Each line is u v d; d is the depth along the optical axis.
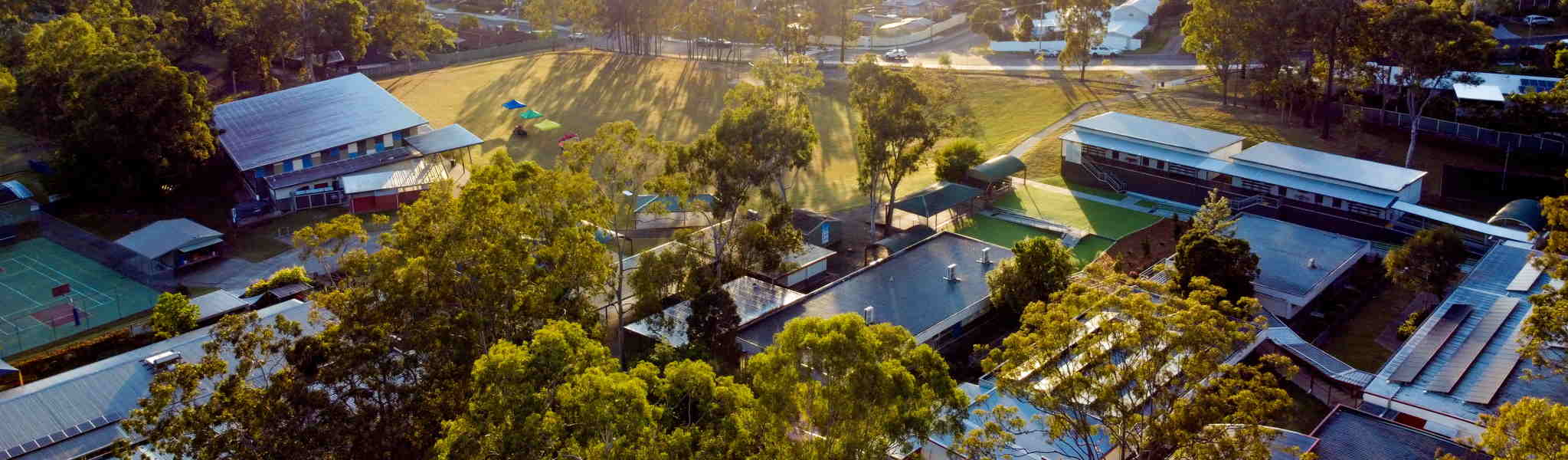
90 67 119.44
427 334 55.09
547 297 62.44
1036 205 114.25
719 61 196.75
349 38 176.50
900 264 90.06
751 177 83.69
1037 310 52.19
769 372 44.16
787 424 44.78
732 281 85.75
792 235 85.94
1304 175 104.31
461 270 60.81
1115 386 47.81
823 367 43.44
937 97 104.38
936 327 77.50
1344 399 68.75
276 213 113.06
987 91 163.62
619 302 74.62
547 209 68.69
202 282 94.50
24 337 83.50
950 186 109.94
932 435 56.28
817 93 168.88
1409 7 110.94
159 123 113.88
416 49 191.62
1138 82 159.25
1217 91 148.00
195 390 50.34
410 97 170.88
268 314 77.94
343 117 130.38
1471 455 54.47
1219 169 109.06
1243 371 52.75
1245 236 94.94
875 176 102.19
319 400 49.09
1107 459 56.41
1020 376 51.22
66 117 122.06
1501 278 80.12
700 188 89.56
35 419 62.31
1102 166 119.69
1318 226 102.56
